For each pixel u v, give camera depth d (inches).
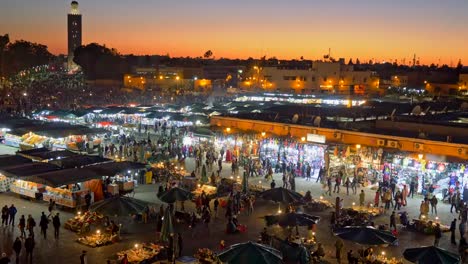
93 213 1065.5
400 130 1531.7
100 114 2566.4
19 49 7721.5
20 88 4387.3
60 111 2429.9
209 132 1843.0
